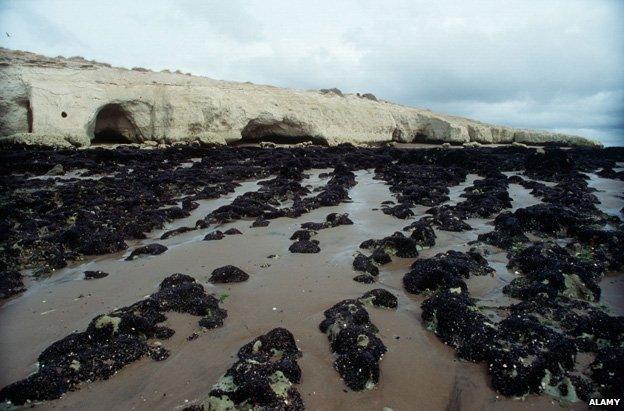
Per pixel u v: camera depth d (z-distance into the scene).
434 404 4.82
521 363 5.16
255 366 4.94
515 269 8.86
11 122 25.86
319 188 18.05
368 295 7.15
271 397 4.57
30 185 17.56
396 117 45.66
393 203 15.46
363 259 8.97
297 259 9.41
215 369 5.33
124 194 16.09
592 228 11.05
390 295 7.14
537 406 4.84
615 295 7.74
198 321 6.59
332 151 33.53
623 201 16.77
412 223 12.18
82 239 10.65
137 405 4.73
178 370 5.34
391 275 8.55
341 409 4.68
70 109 27.08
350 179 20.20
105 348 5.57
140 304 6.78
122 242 10.67
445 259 8.66
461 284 7.62
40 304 7.48
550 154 24.03
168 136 31.56
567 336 6.14
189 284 7.43
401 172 21.97
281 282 8.10
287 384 4.80
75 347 5.78
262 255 9.72
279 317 6.68
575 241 10.69
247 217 13.38
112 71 35.66
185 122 31.98
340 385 5.04
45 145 24.92
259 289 7.78
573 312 6.78
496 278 8.44
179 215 13.50
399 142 46.19
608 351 5.41
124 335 5.90
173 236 11.53
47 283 8.52
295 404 4.62
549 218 11.56
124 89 30.75
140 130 31.48
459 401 4.90
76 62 36.91
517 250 9.91
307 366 5.38
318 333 6.17
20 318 6.94
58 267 9.30
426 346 5.95
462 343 5.82
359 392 4.94
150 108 31.58
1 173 19.98
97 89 29.30
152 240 11.34
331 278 8.29
